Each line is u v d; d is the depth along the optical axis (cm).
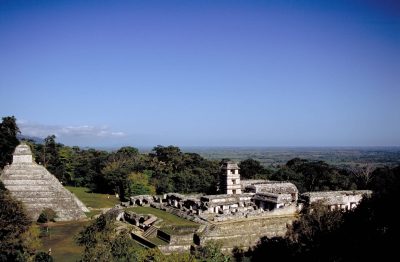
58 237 8125
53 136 16600
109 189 14688
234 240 7319
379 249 4606
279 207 8262
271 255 7238
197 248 6444
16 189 10000
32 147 16288
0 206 6016
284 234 7856
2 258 5519
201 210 8362
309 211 7225
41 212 9806
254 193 9231
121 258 5375
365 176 13500
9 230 5938
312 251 5966
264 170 16125
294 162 16512
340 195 8788
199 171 14600
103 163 15375
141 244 7138
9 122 12975
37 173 10188
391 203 4922
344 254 5122
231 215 7681
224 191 9744
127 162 15275
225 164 9869
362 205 5478
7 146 12406
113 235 6009
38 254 6091
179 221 7938
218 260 6194
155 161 15762
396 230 4606
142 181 13100
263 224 7719
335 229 5762
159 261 5441
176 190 13825
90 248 5603
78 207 10088
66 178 16350
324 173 13525
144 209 9388
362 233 5006
